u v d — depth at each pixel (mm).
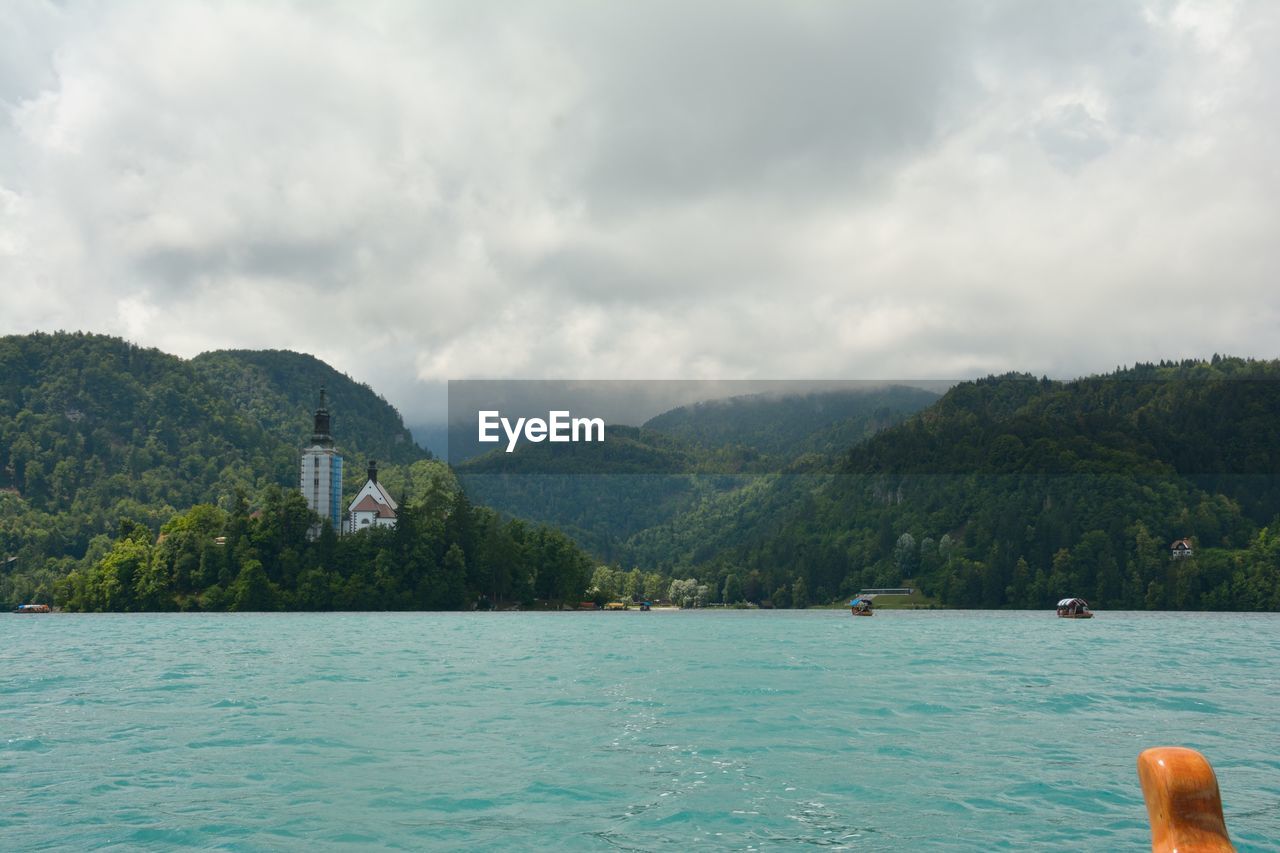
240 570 164125
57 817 15219
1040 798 16328
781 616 160750
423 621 120125
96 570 167750
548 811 15531
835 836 13977
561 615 158000
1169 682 36562
